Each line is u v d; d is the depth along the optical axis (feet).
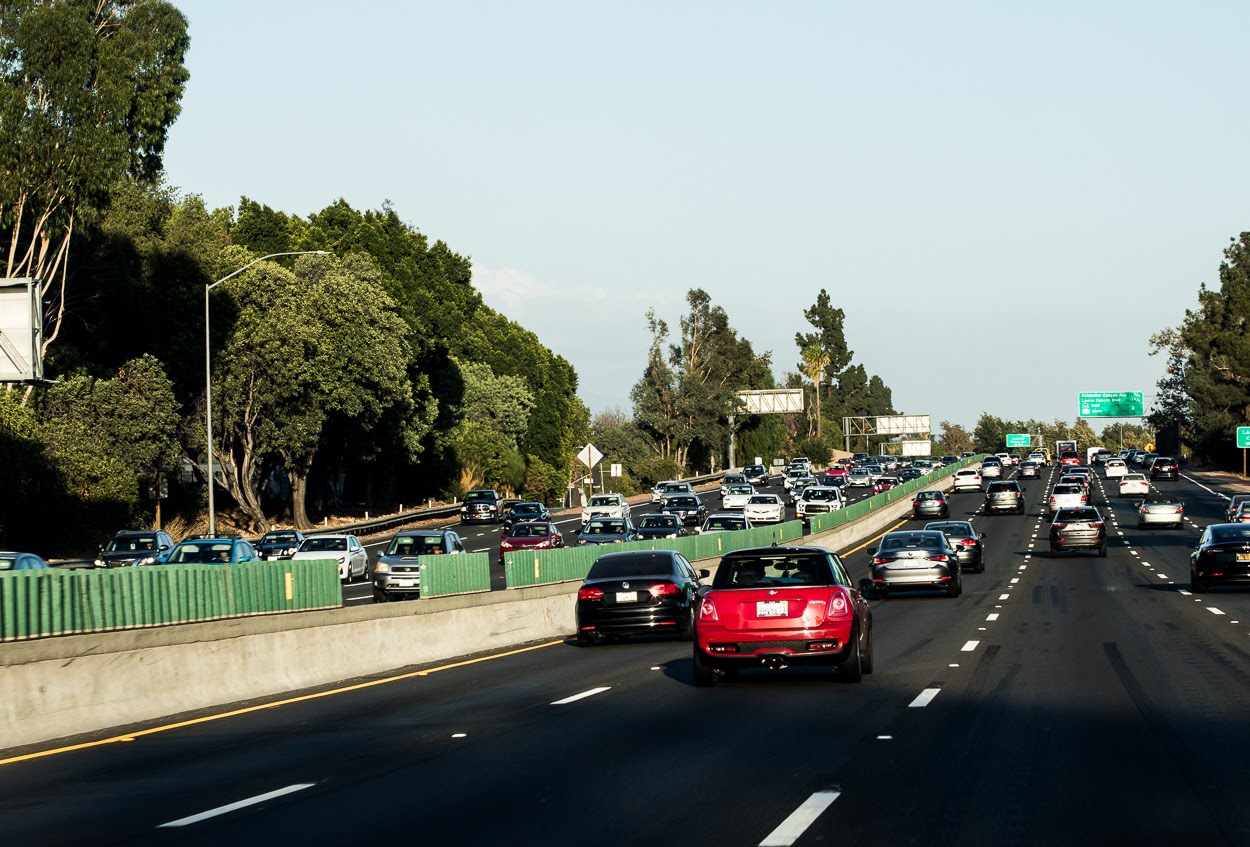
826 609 57.57
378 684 65.82
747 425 539.70
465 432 343.26
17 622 49.06
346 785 36.09
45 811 33.60
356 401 238.48
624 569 87.04
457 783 35.96
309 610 69.31
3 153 174.60
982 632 85.76
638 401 488.02
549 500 383.86
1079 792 33.22
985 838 28.07
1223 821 29.71
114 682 52.11
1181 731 43.39
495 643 87.66
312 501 288.71
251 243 310.04
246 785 36.63
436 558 84.33
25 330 128.47
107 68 180.96
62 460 182.39
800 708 50.90
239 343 230.68
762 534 175.83
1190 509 284.82
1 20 178.29
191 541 123.54
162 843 29.14
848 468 446.60
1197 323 490.49
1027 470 405.80
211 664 58.44
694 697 55.62
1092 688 55.57
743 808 31.60
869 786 34.32
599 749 41.63
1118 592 121.49
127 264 222.69
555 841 28.32
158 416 202.39
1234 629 83.15
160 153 192.34
